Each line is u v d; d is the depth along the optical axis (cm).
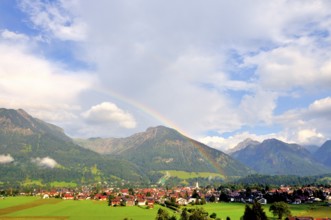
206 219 17475
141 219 19775
